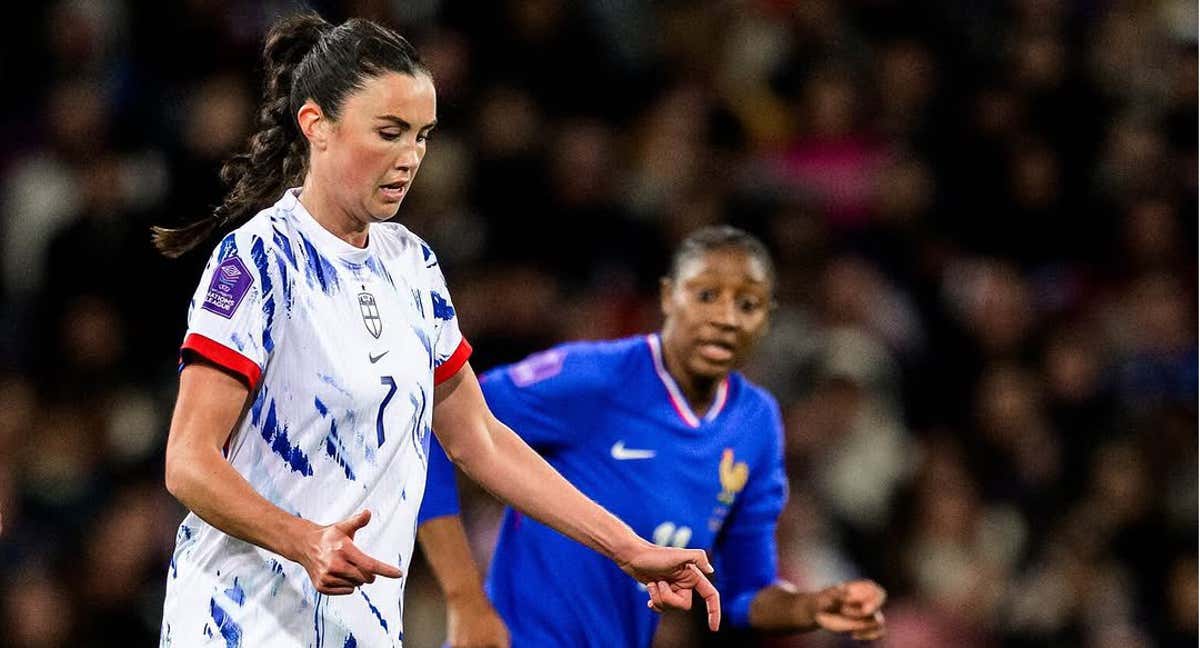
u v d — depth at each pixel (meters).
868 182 35.53
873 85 37.31
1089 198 36.84
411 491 11.66
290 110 11.47
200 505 10.45
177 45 32.00
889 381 32.16
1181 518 31.91
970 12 39.22
